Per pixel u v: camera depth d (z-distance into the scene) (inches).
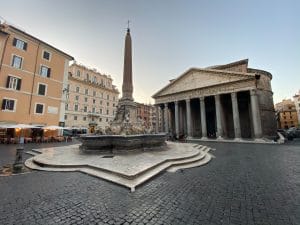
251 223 145.5
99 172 300.4
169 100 1549.0
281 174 300.7
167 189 229.5
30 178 278.8
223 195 207.9
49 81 1141.1
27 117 1009.5
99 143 487.8
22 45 1015.6
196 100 1582.2
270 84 1496.1
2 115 903.7
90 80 2070.6
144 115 3230.8
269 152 580.4
